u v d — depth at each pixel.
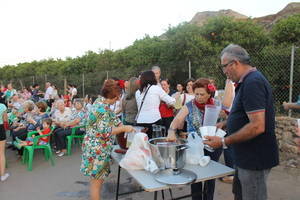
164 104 4.56
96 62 18.06
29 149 5.03
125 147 2.87
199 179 2.08
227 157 3.62
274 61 6.09
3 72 30.86
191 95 4.57
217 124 2.67
